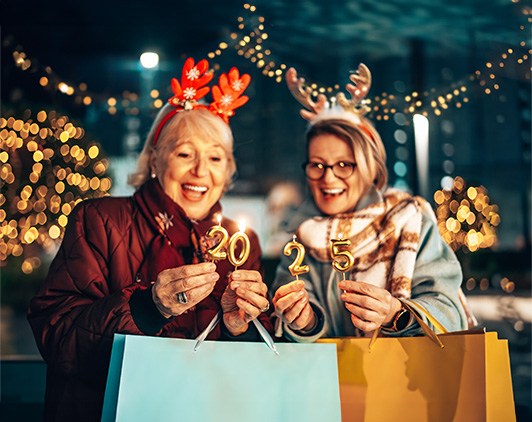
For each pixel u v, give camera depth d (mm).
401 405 1307
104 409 1188
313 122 1845
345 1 2754
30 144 4785
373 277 1641
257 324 1272
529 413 2049
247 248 1279
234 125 9820
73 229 1594
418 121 2566
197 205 1694
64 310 1456
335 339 1362
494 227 6469
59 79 3475
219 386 1210
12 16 2994
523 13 2426
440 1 2623
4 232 5105
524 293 6961
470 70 2729
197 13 3064
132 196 1686
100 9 3018
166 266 1565
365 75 1823
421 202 1790
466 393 1278
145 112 4980
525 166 6949
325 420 1241
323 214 1815
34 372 2998
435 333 1350
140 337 1194
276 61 2709
